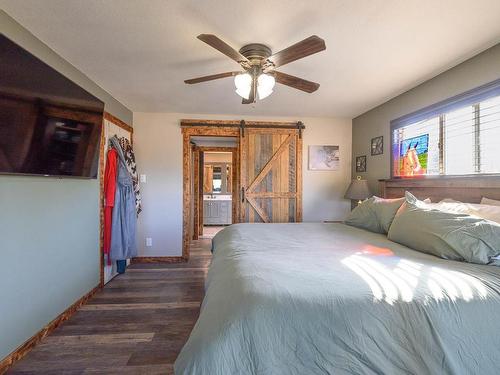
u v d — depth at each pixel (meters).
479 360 1.04
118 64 2.44
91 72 2.62
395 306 1.08
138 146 4.08
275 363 1.00
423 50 2.16
